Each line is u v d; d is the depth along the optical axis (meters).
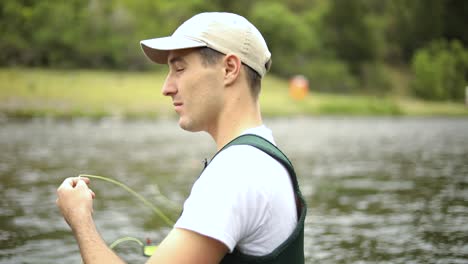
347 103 68.44
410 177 15.52
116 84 59.09
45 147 24.72
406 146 27.58
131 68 70.00
